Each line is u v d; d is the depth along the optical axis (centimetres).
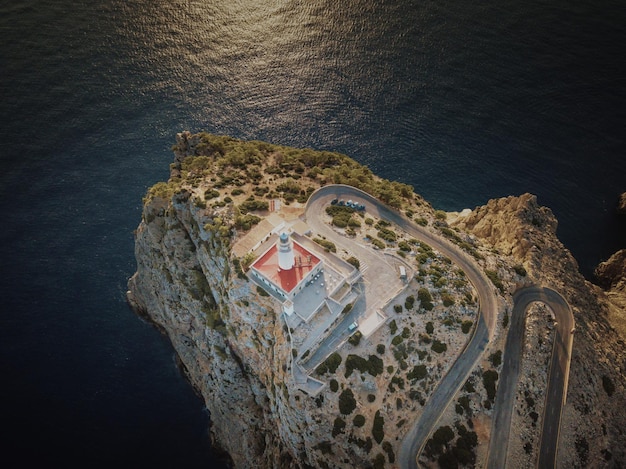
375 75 17238
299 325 9331
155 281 12156
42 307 12481
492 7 19275
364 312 9744
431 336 9688
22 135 15325
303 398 8838
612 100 16525
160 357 12212
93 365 11806
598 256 13800
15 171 14625
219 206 11000
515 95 16700
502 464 8919
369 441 8719
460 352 9738
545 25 18638
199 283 11344
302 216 11219
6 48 17275
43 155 15000
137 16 18638
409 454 8794
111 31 18100
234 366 10681
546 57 17638
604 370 10512
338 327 9556
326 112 16262
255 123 15888
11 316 12269
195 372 11725
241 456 10850
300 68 17375
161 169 14862
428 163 15212
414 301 9962
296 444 9200
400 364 9350
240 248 10119
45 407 11056
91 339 12206
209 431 11281
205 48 17775
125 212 14062
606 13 18950
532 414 9444
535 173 15012
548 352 10119
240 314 9944
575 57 17612
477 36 18338
